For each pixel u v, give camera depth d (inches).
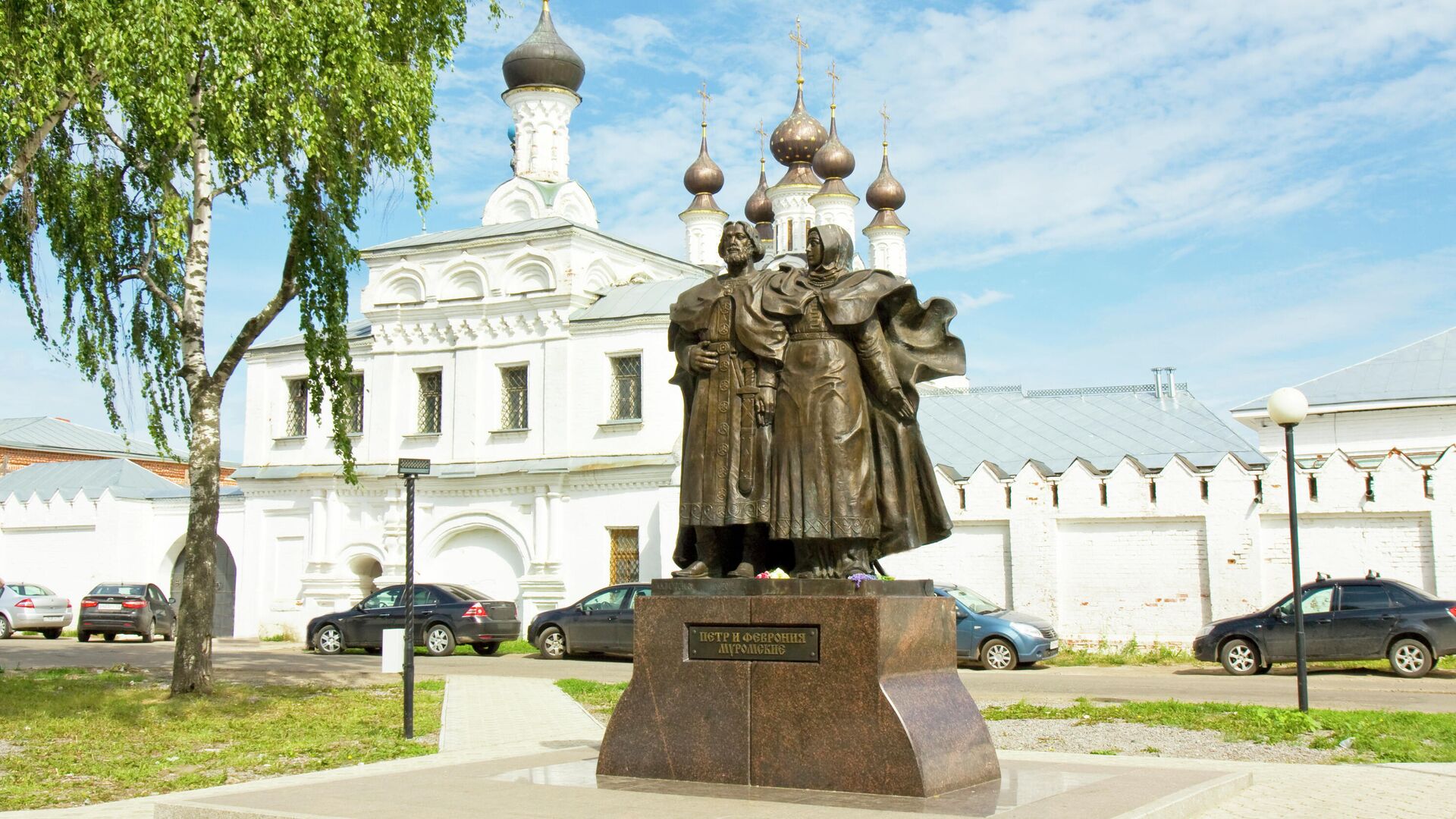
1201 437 1231.5
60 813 354.0
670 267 1487.5
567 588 1262.3
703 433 344.5
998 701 676.7
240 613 1421.0
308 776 381.7
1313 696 693.9
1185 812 285.3
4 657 1091.3
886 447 342.6
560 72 1584.6
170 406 796.6
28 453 2160.4
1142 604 1016.9
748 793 292.4
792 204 1914.4
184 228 659.4
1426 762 432.1
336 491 1385.3
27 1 594.6
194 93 674.2
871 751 292.2
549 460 1283.2
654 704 319.6
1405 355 1229.1
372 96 676.1
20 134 602.2
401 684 807.7
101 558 1551.4
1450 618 812.0
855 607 301.1
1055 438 1264.8
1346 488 964.6
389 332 1384.1
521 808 271.0
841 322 333.1
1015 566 1057.5
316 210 694.5
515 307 1320.1
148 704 673.0
